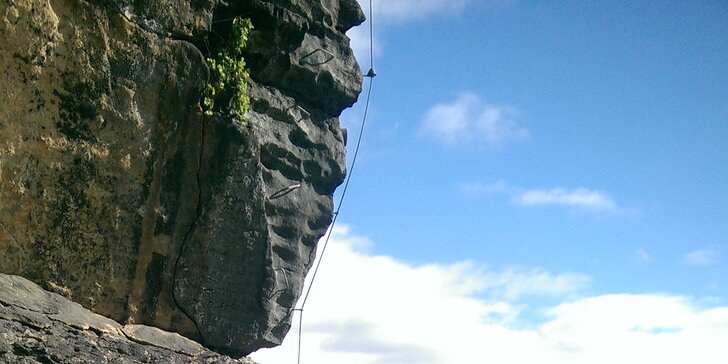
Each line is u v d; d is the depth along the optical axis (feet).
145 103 40.57
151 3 40.24
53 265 39.19
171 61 40.86
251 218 43.11
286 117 44.88
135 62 40.14
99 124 39.65
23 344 36.37
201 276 42.42
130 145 40.37
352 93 46.93
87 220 39.81
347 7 47.14
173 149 41.42
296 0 44.83
